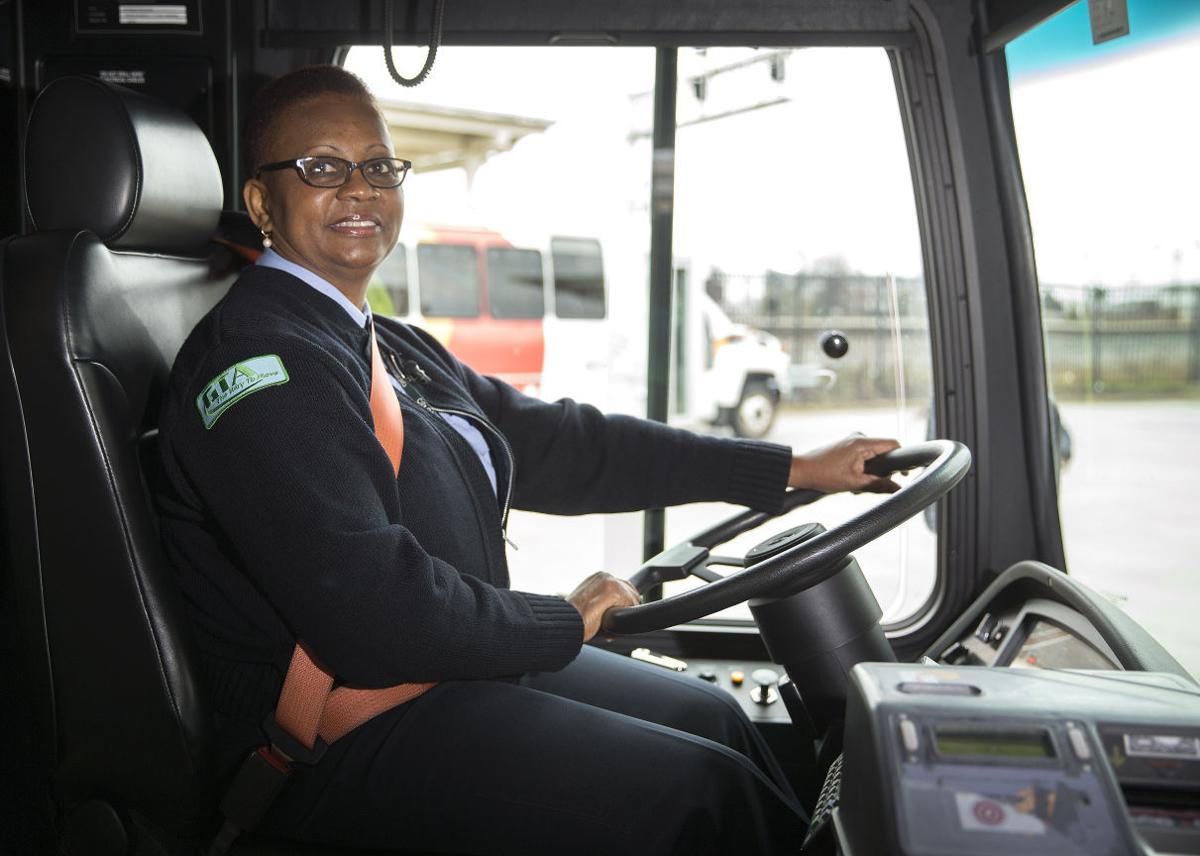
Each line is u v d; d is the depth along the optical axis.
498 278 7.74
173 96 2.08
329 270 1.51
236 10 2.06
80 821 1.36
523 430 1.86
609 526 2.58
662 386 2.46
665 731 1.39
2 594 1.68
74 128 1.37
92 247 1.33
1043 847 0.83
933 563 2.32
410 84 1.79
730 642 2.31
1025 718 0.93
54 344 1.26
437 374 1.70
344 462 1.26
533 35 2.05
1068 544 2.25
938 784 0.87
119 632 1.30
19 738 1.73
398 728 1.37
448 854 1.33
